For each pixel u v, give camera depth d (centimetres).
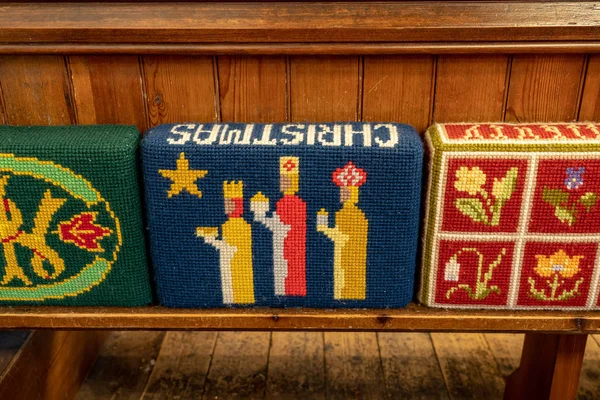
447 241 88
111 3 87
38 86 93
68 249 89
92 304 94
